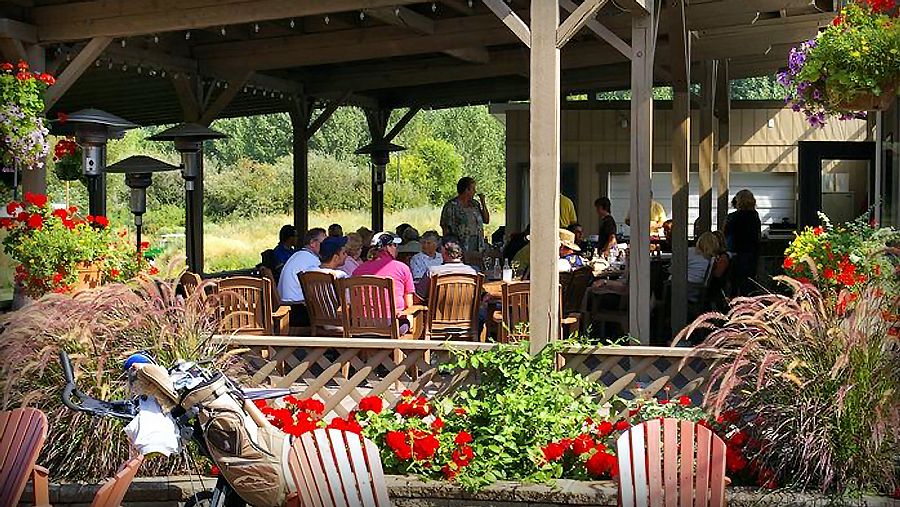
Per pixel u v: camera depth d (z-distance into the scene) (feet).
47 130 25.75
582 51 43.14
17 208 25.16
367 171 121.80
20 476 14.38
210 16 28.60
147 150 110.32
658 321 36.37
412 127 124.77
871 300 16.72
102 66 36.50
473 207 36.04
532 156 19.75
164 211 107.34
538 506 17.04
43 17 29.55
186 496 17.93
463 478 17.24
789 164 55.31
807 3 33.35
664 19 35.55
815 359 16.52
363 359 25.68
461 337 26.89
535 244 19.84
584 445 17.76
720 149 52.85
